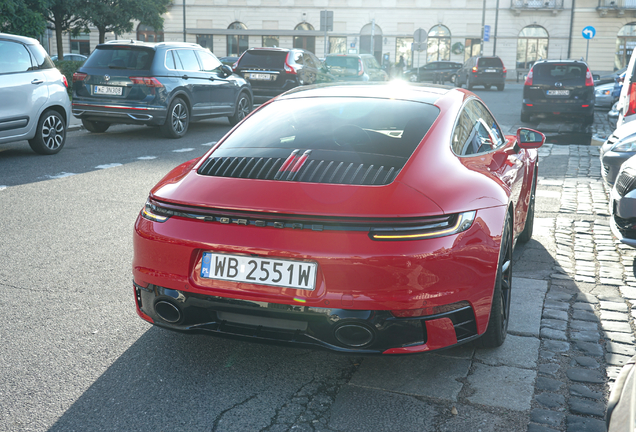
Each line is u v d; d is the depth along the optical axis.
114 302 3.77
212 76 12.75
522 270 4.47
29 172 7.93
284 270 2.52
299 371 2.94
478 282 2.66
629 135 6.38
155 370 2.93
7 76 8.54
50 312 3.59
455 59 46.09
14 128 8.65
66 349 3.13
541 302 3.82
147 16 27.83
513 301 3.83
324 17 27.17
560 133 13.51
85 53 46.31
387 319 2.48
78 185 7.22
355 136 3.03
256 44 47.00
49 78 9.27
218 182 2.77
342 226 2.48
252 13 46.56
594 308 3.74
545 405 2.62
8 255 4.64
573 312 3.67
